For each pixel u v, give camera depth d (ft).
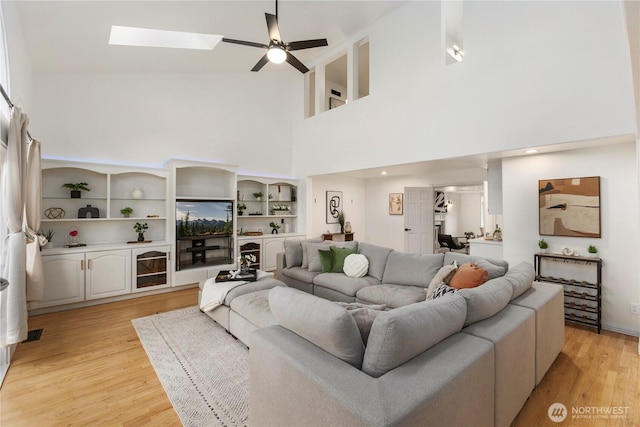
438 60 14.05
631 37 4.64
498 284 7.00
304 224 21.90
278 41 10.64
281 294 5.75
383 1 15.12
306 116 22.24
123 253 14.20
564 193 11.96
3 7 8.45
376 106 16.87
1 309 8.36
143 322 11.50
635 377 7.86
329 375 4.17
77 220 14.07
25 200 9.79
